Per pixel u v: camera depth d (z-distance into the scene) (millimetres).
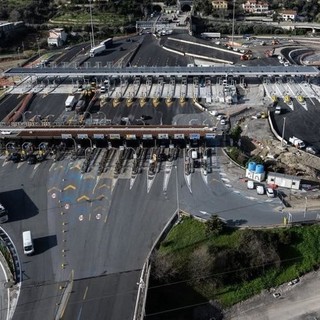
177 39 166125
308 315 52781
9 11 196250
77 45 168375
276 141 85875
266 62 141500
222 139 85938
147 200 67625
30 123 89688
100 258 56906
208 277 55000
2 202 68062
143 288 51531
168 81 119438
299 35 192750
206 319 52500
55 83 119938
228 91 110562
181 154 80000
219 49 153375
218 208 65062
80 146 82688
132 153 80562
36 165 77562
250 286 56094
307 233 60875
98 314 49031
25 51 165125
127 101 106125
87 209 66062
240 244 57375
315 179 72812
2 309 49781
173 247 57656
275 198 67250
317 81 120812
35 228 62375
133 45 162000
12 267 55594
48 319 48438
